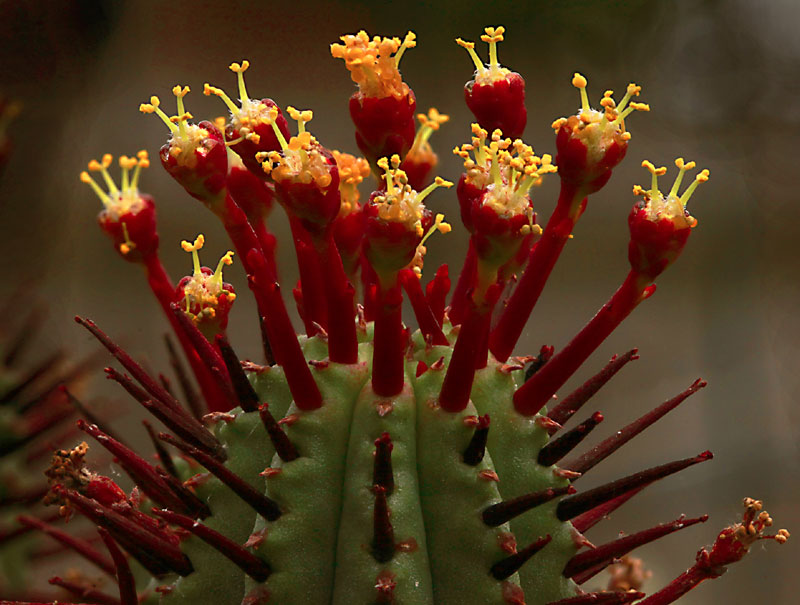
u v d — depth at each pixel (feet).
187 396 0.64
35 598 0.71
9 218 1.27
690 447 1.56
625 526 1.43
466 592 0.55
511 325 0.58
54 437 0.76
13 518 0.73
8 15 1.28
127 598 0.57
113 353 0.58
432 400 0.56
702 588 1.31
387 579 0.54
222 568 0.57
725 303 1.78
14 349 0.76
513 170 0.55
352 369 0.57
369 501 0.55
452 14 1.73
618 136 0.56
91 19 1.41
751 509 0.56
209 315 0.60
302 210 0.55
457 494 0.56
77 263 1.69
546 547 0.56
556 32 1.77
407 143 0.58
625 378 1.69
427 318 0.58
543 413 0.59
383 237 0.55
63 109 1.41
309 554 0.55
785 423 1.56
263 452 0.57
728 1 1.76
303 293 0.59
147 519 0.58
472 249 0.60
